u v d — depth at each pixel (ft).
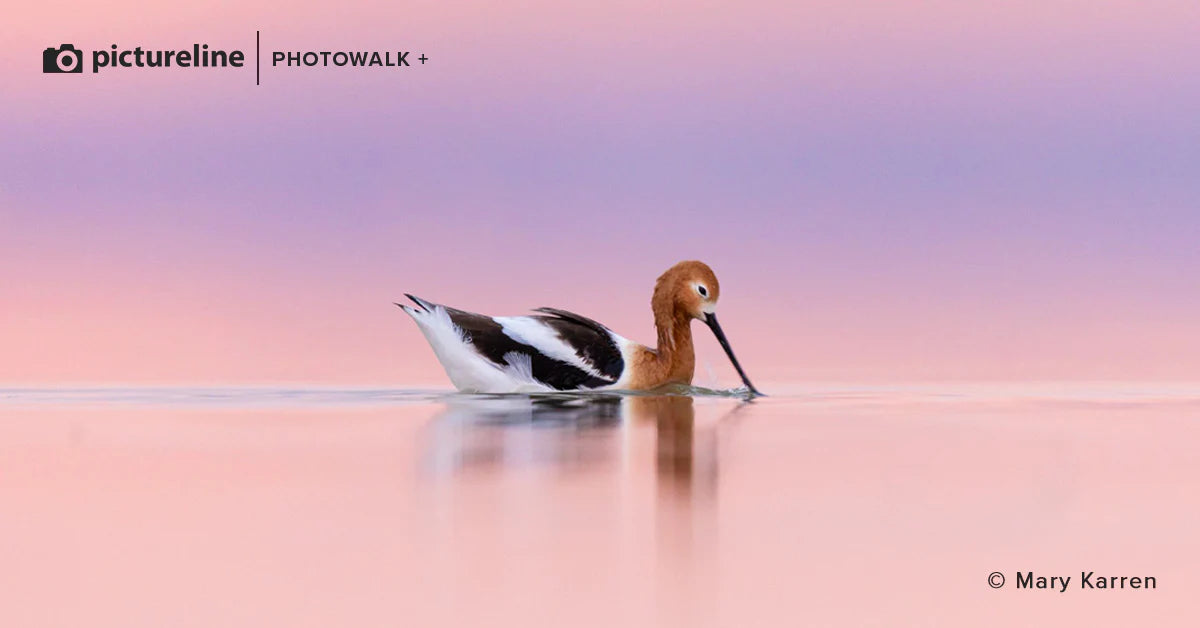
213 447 52.95
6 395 73.82
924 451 52.60
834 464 49.44
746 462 49.78
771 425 60.64
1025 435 57.26
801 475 47.24
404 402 70.18
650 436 56.44
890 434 57.47
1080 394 76.43
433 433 57.11
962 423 61.52
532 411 66.03
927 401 72.59
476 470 47.65
